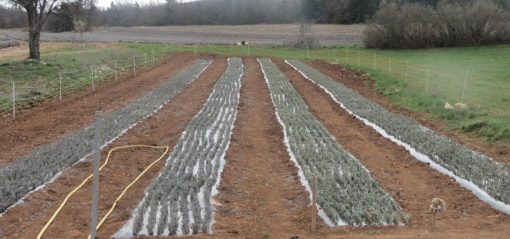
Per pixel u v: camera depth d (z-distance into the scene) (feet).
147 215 30.58
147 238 27.04
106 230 28.27
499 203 32.73
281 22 350.23
